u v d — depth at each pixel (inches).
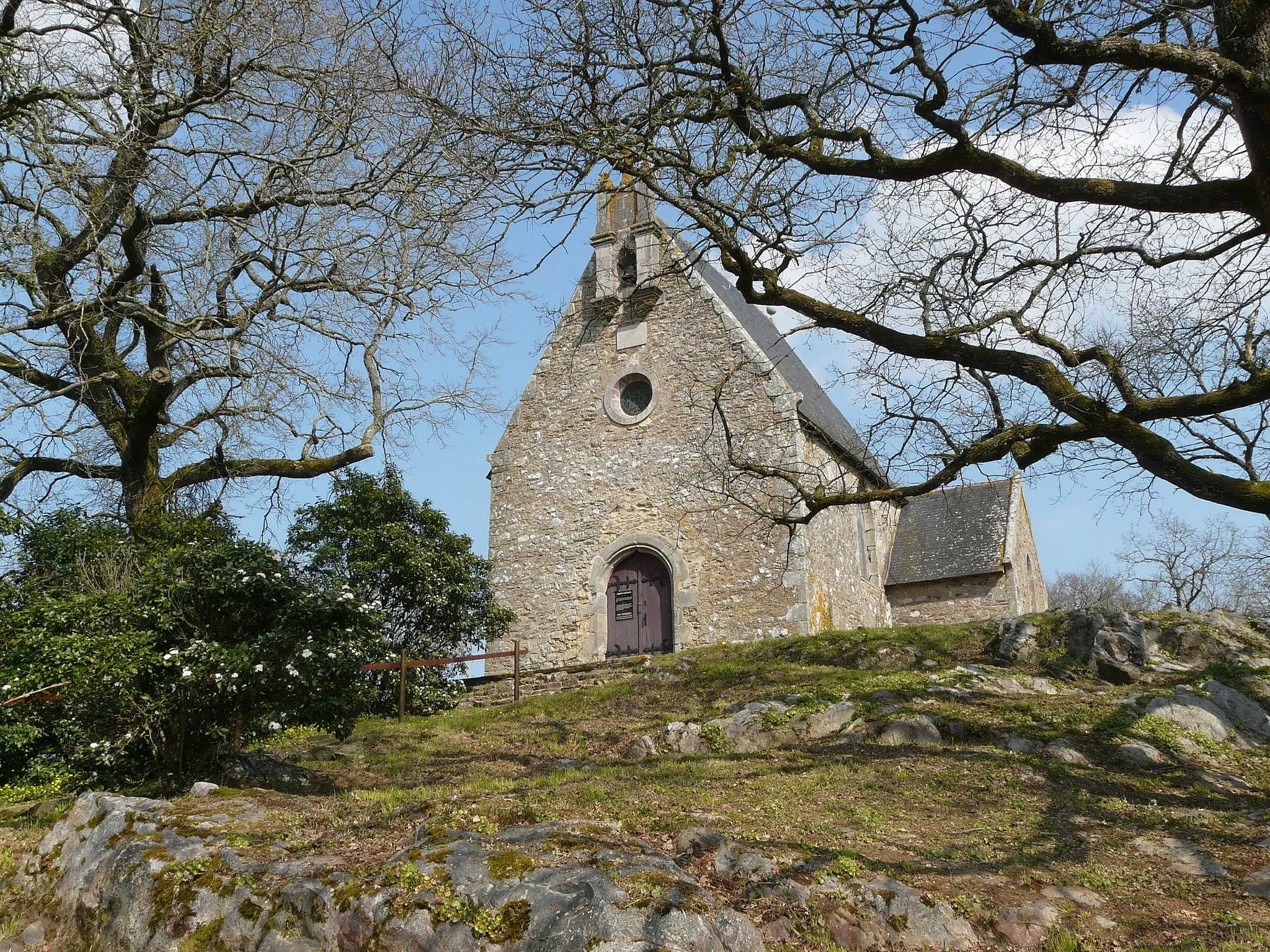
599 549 731.4
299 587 364.5
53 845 280.8
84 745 341.4
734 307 805.2
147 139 420.2
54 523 475.2
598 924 193.8
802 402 727.1
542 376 788.6
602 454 749.9
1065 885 260.4
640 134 340.5
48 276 466.9
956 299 374.9
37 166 388.2
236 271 467.5
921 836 294.2
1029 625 533.3
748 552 679.1
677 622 688.4
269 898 226.1
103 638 327.0
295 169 429.1
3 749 441.4
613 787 338.3
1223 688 438.6
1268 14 263.1
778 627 657.6
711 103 334.6
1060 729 398.9
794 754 391.5
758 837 275.7
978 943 230.8
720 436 705.0
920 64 310.3
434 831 240.7
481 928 201.8
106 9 391.2
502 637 741.9
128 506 518.0
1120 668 479.5
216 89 425.4
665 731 437.7
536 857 221.1
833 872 245.3
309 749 453.4
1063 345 360.2
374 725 519.2
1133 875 269.6
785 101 331.6
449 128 352.5
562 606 732.7
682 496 710.5
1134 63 264.8
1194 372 371.9
